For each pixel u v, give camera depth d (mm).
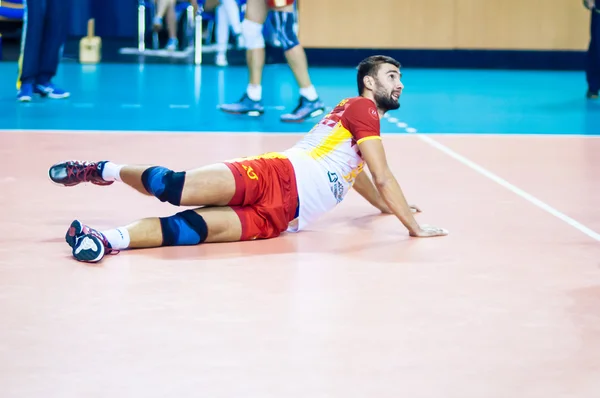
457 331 6520
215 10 27906
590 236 9227
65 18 19281
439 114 18375
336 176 8977
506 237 9133
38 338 6262
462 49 28500
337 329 6512
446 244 8828
